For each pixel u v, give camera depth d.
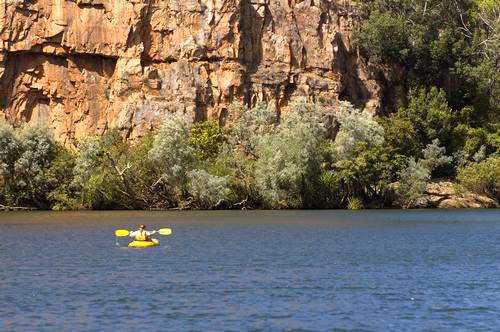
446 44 183.25
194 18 169.62
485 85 186.38
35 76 165.00
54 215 127.56
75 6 165.88
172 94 164.88
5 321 44.72
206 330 42.81
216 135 156.62
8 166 141.62
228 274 60.75
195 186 138.12
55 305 48.78
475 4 199.38
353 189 152.50
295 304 49.19
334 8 184.62
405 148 165.50
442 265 66.31
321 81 176.38
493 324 44.28
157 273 61.22
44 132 144.62
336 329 43.22
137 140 160.12
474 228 105.25
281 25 176.50
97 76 167.50
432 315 46.38
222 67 169.62
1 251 75.75
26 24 163.25
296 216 126.88
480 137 177.00
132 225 106.75
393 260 69.50
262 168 143.00
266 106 163.75
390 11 187.38
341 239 88.19
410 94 180.50
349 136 150.25
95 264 66.44
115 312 46.88
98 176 138.75
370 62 185.88
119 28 166.50
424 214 135.50
